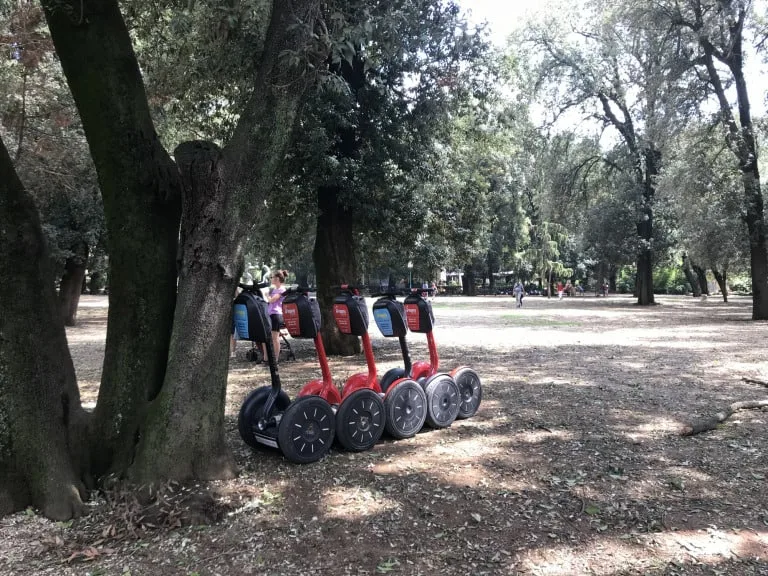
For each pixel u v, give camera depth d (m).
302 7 4.79
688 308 30.48
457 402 6.10
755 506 3.98
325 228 11.38
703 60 20.27
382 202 11.09
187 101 9.60
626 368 9.76
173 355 4.30
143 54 9.13
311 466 4.84
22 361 4.08
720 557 3.31
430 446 5.40
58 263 17.22
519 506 4.03
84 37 4.34
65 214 17.36
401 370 6.15
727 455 5.07
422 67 10.28
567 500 4.12
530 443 5.46
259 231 12.16
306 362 10.78
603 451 5.20
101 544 3.60
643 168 30.72
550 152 31.34
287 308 5.30
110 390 4.44
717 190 20.83
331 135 10.23
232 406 7.26
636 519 3.80
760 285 20.67
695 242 22.06
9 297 4.06
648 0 20.20
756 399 7.20
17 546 3.57
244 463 4.87
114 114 4.36
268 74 4.68
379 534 3.65
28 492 4.04
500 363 10.49
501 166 15.05
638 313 26.16
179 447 4.21
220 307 4.39
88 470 4.30
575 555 3.37
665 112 20.20
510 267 51.84
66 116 11.78
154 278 4.49
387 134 10.62
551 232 47.44
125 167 4.40
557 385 8.22
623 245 30.81
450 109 10.95
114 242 4.46
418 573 3.21
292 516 3.91
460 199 13.11
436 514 3.92
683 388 7.93
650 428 5.93
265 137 4.55
